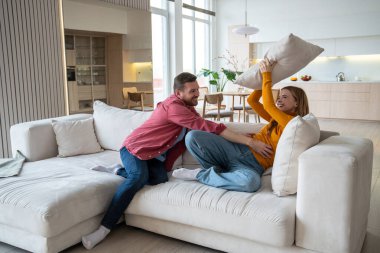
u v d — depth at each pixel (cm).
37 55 455
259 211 190
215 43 1009
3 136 420
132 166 240
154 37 781
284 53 241
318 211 183
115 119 332
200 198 210
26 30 439
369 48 816
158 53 799
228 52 985
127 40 610
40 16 455
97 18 547
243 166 233
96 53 550
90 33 537
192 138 234
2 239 230
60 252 222
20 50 434
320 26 841
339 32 822
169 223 230
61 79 491
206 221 206
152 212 228
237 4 962
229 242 208
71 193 217
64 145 315
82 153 322
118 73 598
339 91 828
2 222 222
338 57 877
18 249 232
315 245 186
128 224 251
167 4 797
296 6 886
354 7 820
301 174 187
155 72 797
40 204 204
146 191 232
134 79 636
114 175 258
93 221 234
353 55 849
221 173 227
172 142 254
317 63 905
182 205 214
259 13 937
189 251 224
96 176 251
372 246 225
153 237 244
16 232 220
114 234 249
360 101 809
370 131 673
